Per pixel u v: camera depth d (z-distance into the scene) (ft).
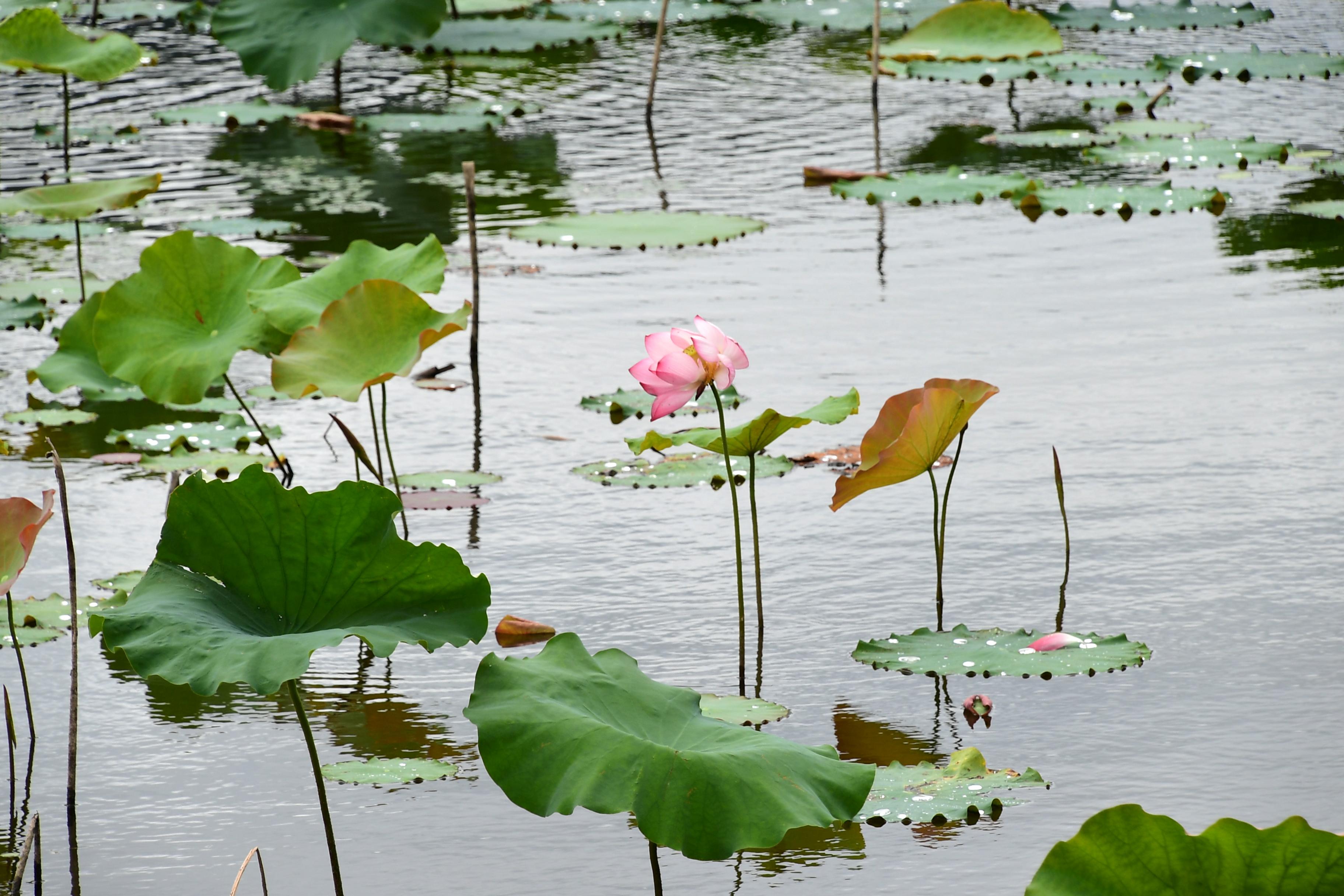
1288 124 47.96
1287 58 56.80
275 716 16.70
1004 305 31.40
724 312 31.40
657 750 11.03
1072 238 36.65
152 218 38.91
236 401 27.58
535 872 13.48
